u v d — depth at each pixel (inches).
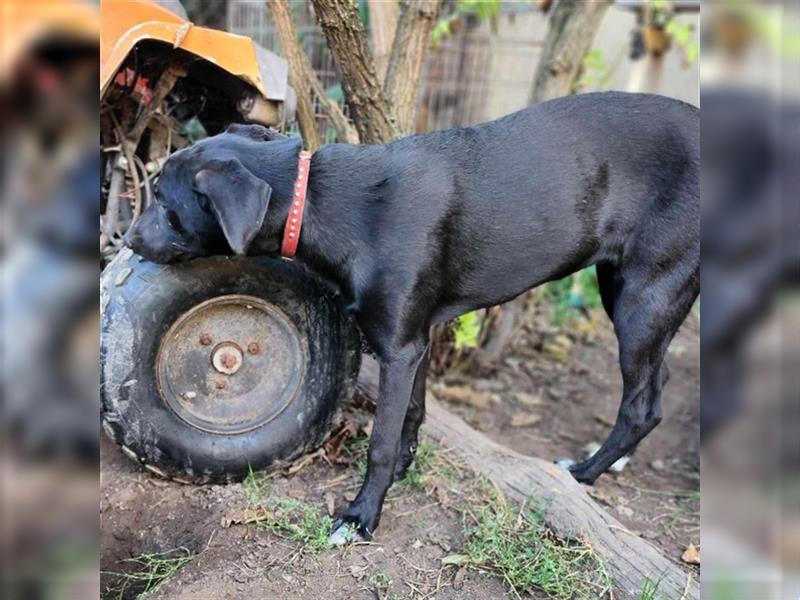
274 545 80.2
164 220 77.2
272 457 90.0
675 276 85.4
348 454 98.1
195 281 83.2
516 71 206.4
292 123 108.5
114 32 77.8
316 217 78.1
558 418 124.1
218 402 88.7
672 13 163.3
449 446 98.9
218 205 70.3
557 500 86.4
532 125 84.6
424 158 81.4
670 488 104.4
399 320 78.7
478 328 122.7
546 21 199.0
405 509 87.7
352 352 91.7
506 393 131.0
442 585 75.1
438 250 79.9
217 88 96.3
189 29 81.7
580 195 83.7
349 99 103.8
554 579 75.2
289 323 89.0
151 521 84.7
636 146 84.8
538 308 159.2
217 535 81.3
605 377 141.9
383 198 79.0
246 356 89.0
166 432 84.9
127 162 93.9
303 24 169.2
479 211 81.4
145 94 95.4
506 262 83.9
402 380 80.3
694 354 153.3
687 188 83.4
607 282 96.7
